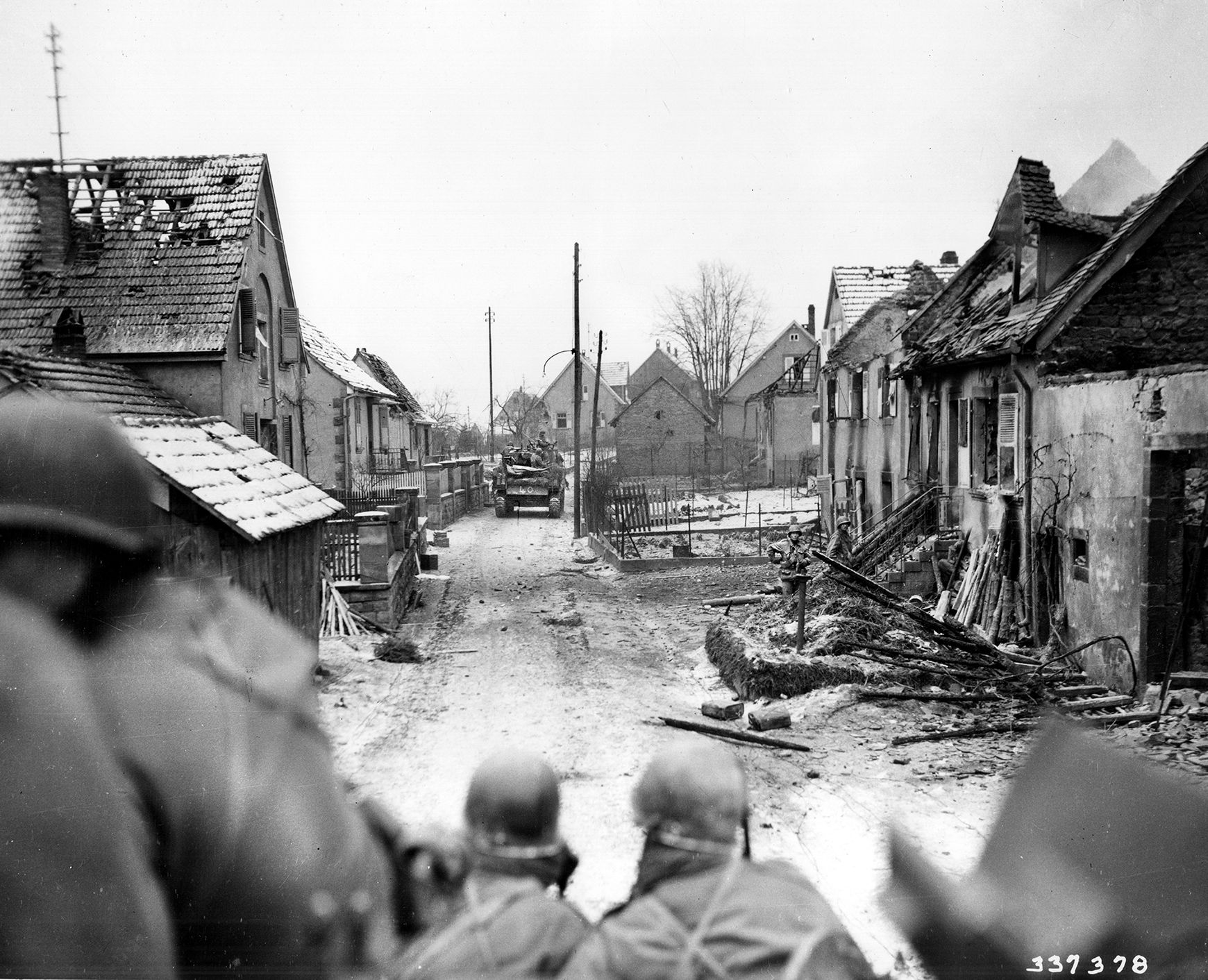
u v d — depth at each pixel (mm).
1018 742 9555
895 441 21562
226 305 18016
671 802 2730
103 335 17469
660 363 86438
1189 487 10492
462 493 45625
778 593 18906
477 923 2461
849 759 9219
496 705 11555
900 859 5641
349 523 17500
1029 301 15492
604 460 45344
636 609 19203
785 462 52219
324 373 33469
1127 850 4422
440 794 7664
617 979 2469
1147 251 13148
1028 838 4719
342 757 9000
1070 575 12656
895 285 29438
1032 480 13633
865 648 12445
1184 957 3850
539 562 27047
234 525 10070
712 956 2477
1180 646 10375
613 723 10688
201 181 20359
